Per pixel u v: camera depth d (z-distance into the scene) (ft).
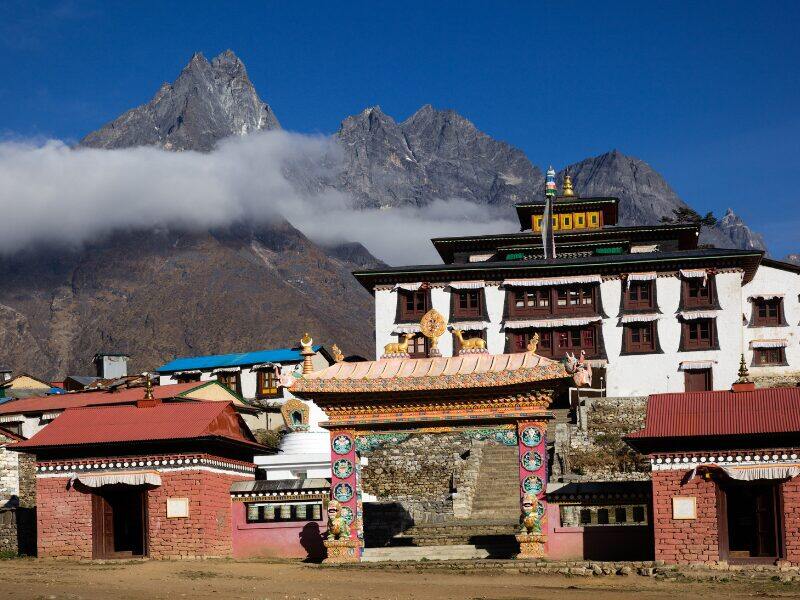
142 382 276.21
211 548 139.64
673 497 124.98
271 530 143.95
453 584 115.85
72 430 145.28
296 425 180.75
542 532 129.80
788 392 128.67
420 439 211.20
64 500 143.74
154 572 126.52
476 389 130.82
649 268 261.24
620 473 196.03
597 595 107.45
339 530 134.00
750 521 124.98
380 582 117.60
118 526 144.36
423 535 159.94
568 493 130.93
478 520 171.32
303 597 106.11
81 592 108.88
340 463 136.05
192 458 140.36
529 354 131.85
